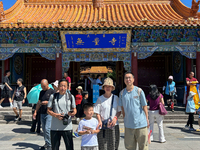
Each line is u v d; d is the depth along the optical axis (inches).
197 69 450.0
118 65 637.9
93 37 440.8
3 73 531.5
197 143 253.8
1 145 247.9
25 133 315.0
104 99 170.6
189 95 332.2
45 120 237.1
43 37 457.4
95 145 158.1
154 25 413.7
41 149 227.9
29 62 621.9
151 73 617.6
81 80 540.7
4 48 461.1
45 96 243.6
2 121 392.8
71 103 178.2
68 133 171.3
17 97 387.5
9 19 484.4
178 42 454.0
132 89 167.8
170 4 578.6
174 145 245.3
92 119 162.9
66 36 441.1
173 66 597.9
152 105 263.9
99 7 576.1
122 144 250.5
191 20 419.8
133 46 458.0
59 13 549.3
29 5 585.0
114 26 416.2
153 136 293.1
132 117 162.7
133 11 545.3
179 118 406.3
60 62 462.3
